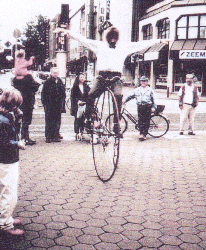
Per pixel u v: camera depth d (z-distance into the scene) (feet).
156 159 22.88
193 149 26.43
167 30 110.52
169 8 104.88
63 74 126.82
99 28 160.25
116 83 16.60
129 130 36.94
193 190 16.12
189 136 32.99
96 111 17.37
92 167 20.43
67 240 10.74
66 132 34.65
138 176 18.53
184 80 102.58
